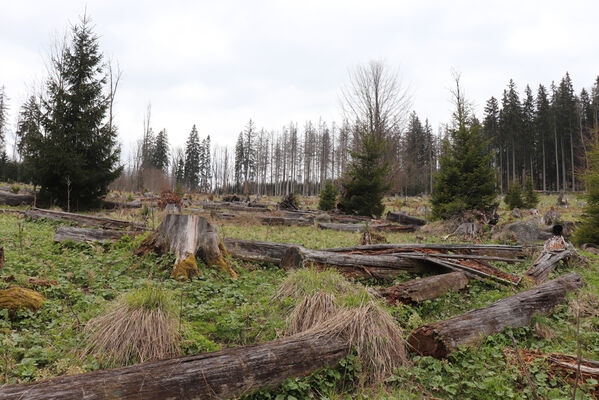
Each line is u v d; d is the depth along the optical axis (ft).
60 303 15.55
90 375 8.34
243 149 335.67
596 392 10.61
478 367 12.15
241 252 25.22
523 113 242.37
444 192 60.23
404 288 18.39
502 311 15.46
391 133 114.21
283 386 10.32
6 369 10.29
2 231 28.58
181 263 20.81
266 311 16.10
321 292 15.12
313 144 298.56
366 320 13.20
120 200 72.74
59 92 59.62
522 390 11.18
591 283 23.45
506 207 112.37
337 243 38.37
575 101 223.71
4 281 16.87
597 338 14.99
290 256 23.68
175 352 11.75
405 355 13.11
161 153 282.15
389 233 52.42
